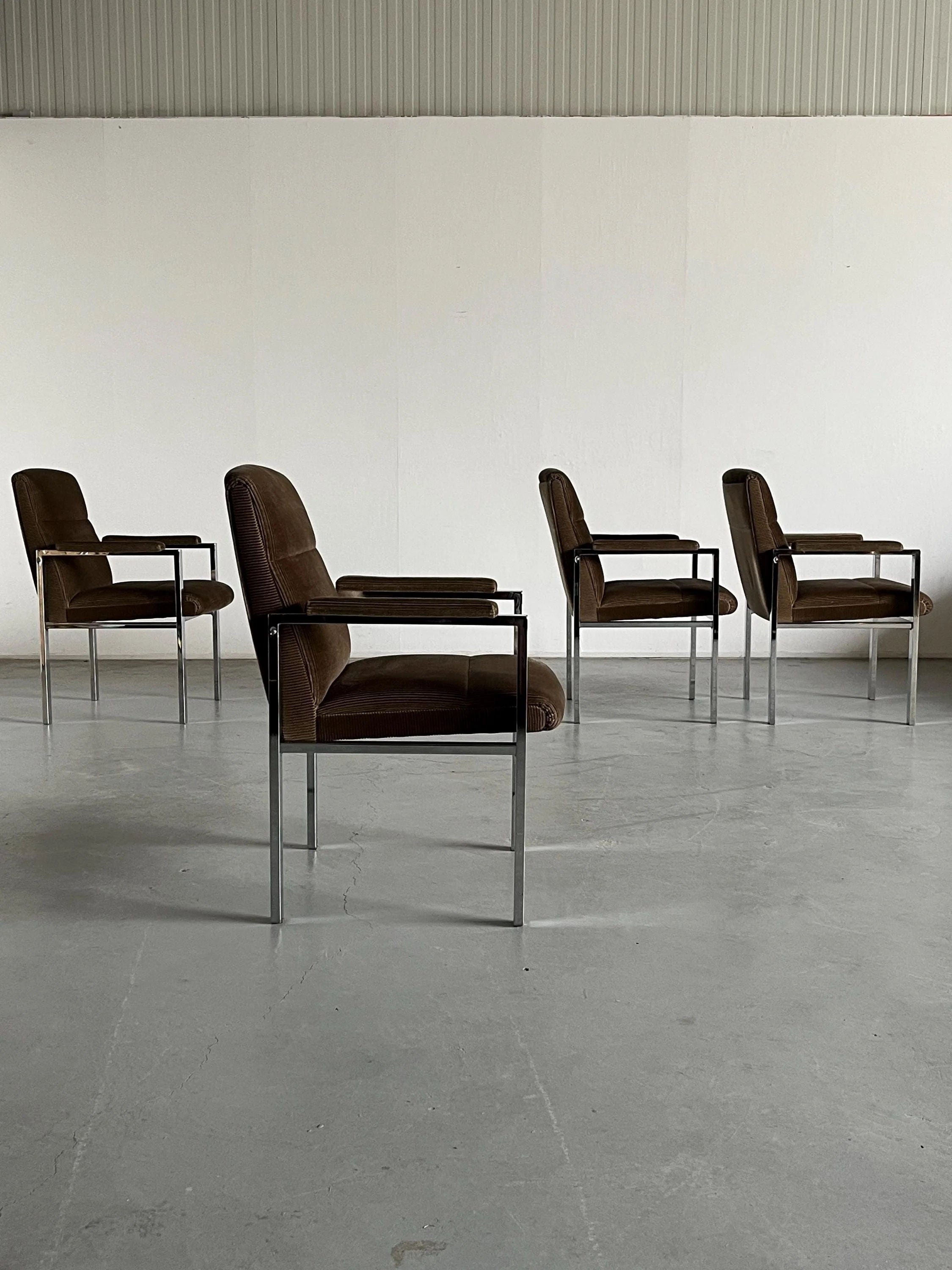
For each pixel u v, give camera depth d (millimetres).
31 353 5723
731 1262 1274
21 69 5703
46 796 3197
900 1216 1354
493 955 2107
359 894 2424
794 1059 1729
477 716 2236
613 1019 1854
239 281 5691
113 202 5648
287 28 5676
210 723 4211
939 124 5590
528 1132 1528
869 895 2434
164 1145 1497
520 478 5777
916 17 5609
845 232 5648
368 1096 1619
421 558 5828
